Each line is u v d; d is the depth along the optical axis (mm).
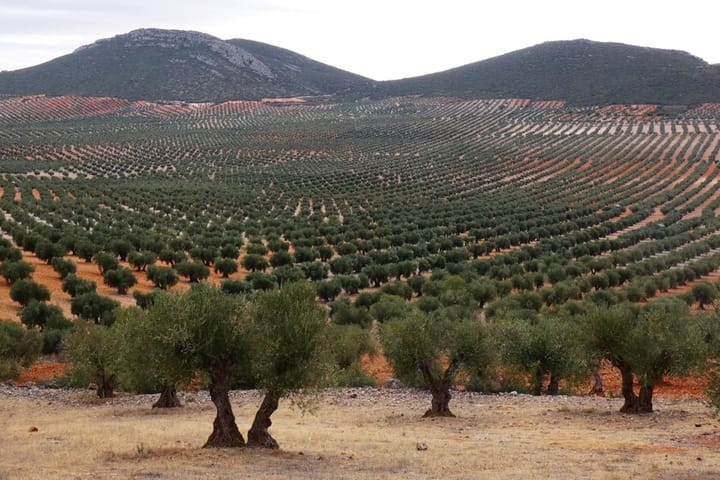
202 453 19375
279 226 105438
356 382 38938
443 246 96188
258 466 17797
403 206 127812
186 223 104000
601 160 195375
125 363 20609
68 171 171375
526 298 64062
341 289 73062
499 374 37250
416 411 30750
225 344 19891
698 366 23516
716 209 134000
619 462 18953
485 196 143250
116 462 18203
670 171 177125
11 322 46281
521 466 18359
